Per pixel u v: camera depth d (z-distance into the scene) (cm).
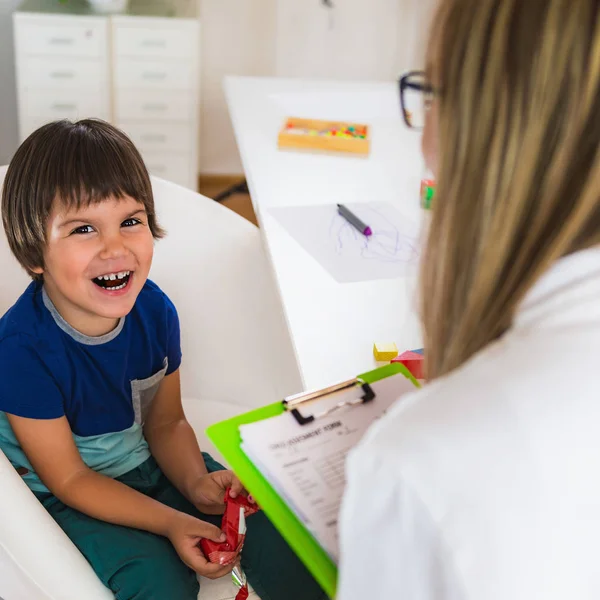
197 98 278
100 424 104
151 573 91
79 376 98
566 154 44
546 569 42
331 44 317
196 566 91
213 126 334
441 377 52
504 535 41
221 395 131
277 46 318
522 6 44
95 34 262
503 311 49
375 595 47
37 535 80
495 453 42
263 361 130
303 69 323
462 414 43
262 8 313
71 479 97
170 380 112
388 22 312
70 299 95
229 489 97
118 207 93
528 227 47
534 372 44
